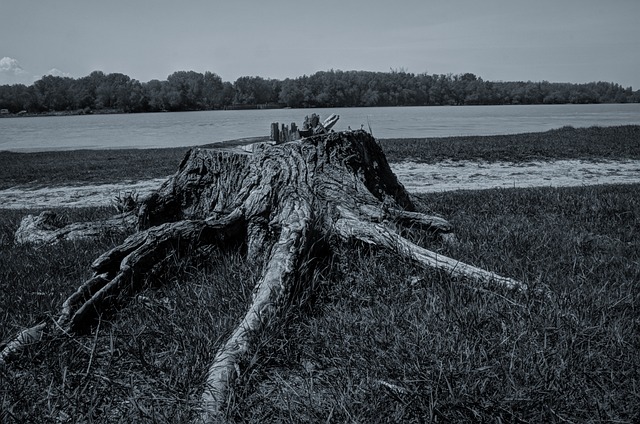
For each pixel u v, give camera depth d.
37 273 5.04
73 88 181.12
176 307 4.01
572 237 5.84
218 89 188.38
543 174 17.48
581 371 3.05
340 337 3.49
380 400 2.87
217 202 6.04
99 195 15.28
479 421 2.70
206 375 3.12
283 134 7.23
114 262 4.37
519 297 3.84
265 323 3.51
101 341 3.65
